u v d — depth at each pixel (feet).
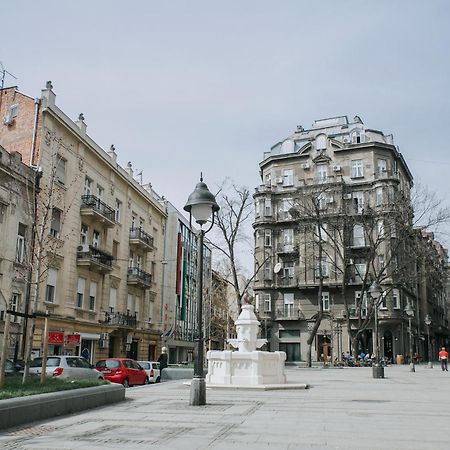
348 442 24.26
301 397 46.42
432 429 28.40
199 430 27.61
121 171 129.59
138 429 27.99
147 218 151.43
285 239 180.96
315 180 178.50
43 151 93.81
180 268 182.80
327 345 169.17
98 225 117.19
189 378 88.02
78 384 40.29
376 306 87.61
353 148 176.45
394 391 55.16
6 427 28.17
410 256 137.80
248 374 55.16
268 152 200.64
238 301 120.37
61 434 26.45
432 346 232.53
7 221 83.46
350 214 151.02
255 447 22.91
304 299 173.68
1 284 81.46
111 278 123.13
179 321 188.34
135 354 139.44
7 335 37.55
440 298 268.82
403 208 129.90
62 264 100.07
